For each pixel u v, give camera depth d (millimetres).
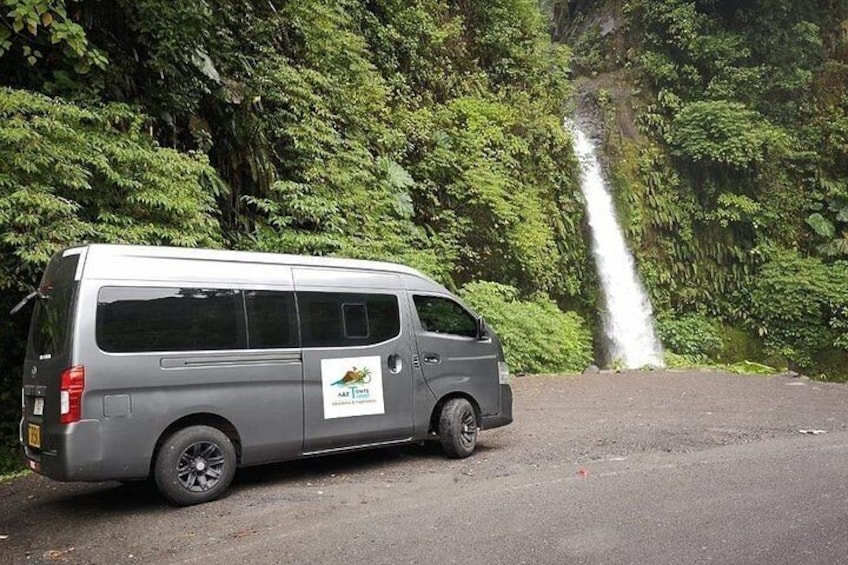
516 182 17312
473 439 7125
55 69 8430
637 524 4633
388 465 6758
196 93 9938
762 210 22609
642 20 25188
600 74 25734
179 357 5301
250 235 10297
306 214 10758
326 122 12141
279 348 5871
